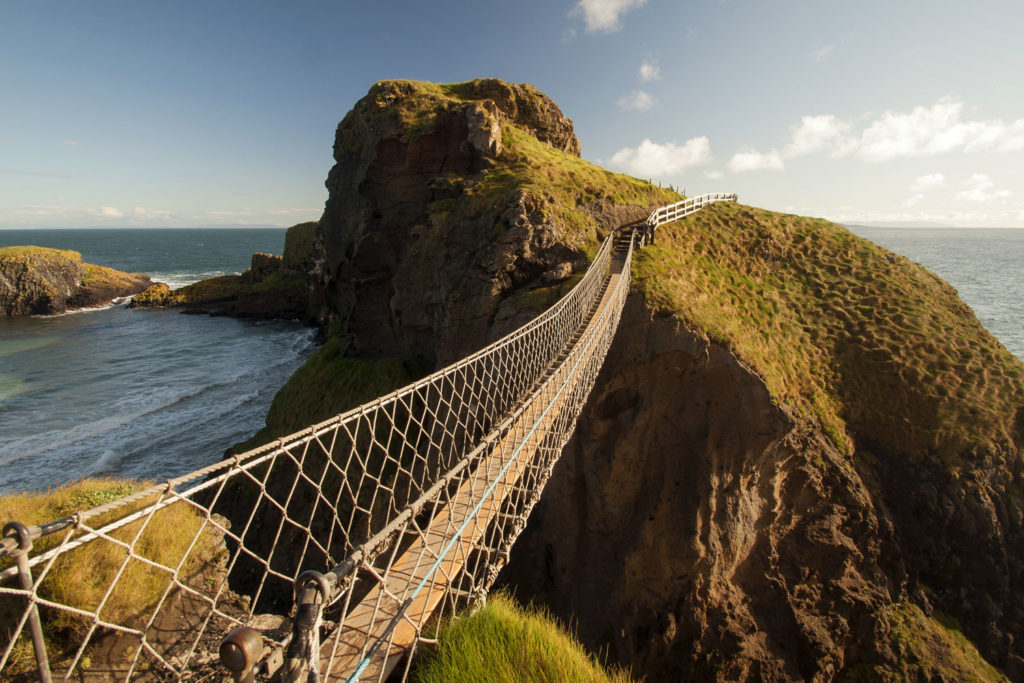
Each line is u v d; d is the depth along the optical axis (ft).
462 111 86.94
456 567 17.52
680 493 55.98
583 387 40.86
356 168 99.45
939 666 50.85
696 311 62.18
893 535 58.23
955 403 64.23
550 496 59.93
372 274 92.48
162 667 15.39
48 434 92.53
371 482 63.16
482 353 27.17
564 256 71.05
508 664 14.21
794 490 58.29
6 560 16.28
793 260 90.43
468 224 76.38
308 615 8.80
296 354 148.56
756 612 54.54
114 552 18.06
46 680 7.06
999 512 58.44
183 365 137.49
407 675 13.19
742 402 57.21
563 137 118.93
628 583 53.98
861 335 73.67
